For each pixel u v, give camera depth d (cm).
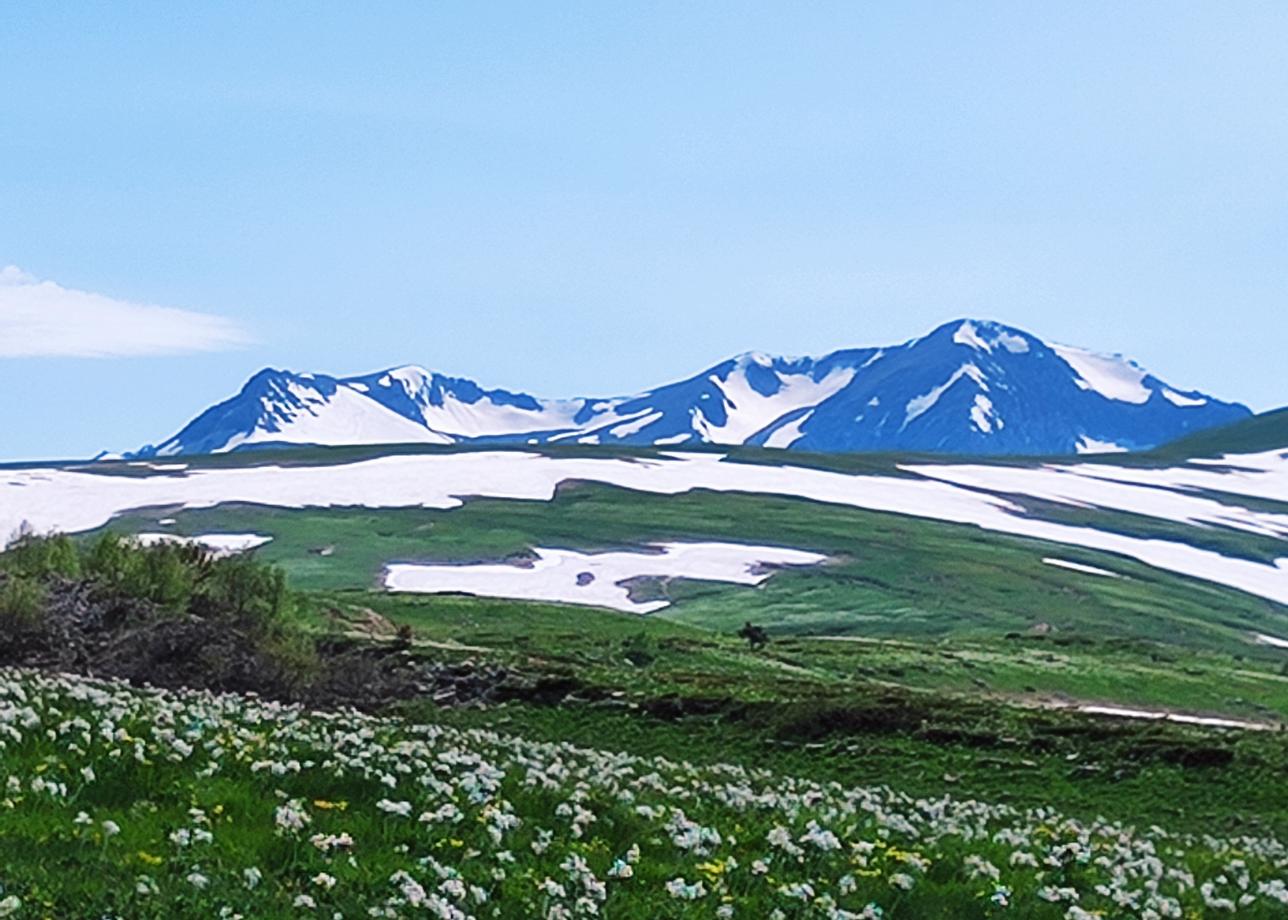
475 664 6656
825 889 2041
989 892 2145
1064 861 2384
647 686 6606
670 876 2008
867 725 5816
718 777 3341
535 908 1802
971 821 3162
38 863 1692
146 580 6169
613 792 2461
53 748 2231
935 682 10650
